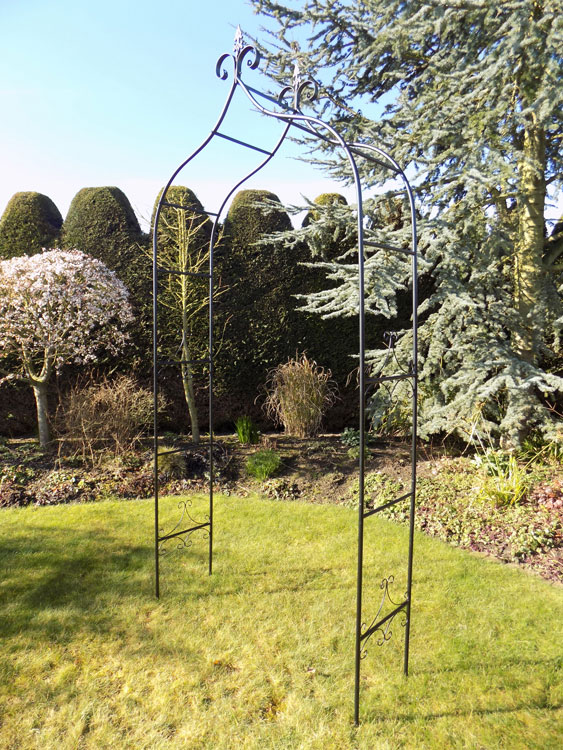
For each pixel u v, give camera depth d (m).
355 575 3.23
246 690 2.18
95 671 2.29
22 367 5.82
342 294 5.03
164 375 6.68
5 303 5.30
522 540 3.56
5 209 6.72
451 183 4.53
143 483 4.96
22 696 2.12
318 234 5.80
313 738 1.92
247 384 6.83
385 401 5.57
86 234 6.68
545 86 3.65
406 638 2.29
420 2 4.00
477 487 4.34
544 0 3.76
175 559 3.44
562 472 4.63
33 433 6.58
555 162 5.07
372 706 2.09
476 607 2.84
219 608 2.84
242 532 3.92
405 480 4.86
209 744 1.88
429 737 1.93
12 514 4.28
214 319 6.68
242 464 5.45
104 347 6.47
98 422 5.33
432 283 6.74
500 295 5.28
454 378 5.08
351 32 5.33
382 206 5.45
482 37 4.34
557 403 5.76
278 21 5.31
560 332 5.43
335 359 6.83
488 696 2.14
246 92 2.38
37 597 2.92
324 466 5.36
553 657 2.39
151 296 6.64
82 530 3.93
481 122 4.13
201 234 6.72
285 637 2.56
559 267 5.24
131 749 1.85
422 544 3.68
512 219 5.38
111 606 2.84
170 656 2.40
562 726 1.97
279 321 6.80
